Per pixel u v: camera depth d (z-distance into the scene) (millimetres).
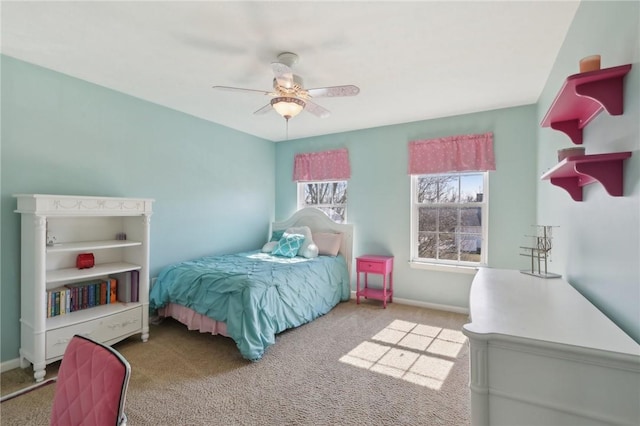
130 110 3162
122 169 3102
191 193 3807
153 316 3371
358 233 4430
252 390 2119
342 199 4641
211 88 2971
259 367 2428
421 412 1888
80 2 1728
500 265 3506
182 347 2793
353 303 4113
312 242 4199
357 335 3039
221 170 4215
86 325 2488
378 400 2008
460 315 3615
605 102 1164
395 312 3725
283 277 3068
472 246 3730
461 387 2154
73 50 2273
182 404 1966
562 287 1757
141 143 3264
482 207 3654
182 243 3699
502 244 3496
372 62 2412
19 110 2430
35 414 1862
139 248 2955
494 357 1041
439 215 3941
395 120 3959
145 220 2930
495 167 3516
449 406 1945
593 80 1164
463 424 1779
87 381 952
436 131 3861
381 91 2990
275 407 1938
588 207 1566
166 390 2117
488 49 2213
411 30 1982
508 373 1025
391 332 3113
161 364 2477
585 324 1128
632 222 1090
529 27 1944
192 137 3807
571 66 1909
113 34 2059
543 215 2898
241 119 3967
